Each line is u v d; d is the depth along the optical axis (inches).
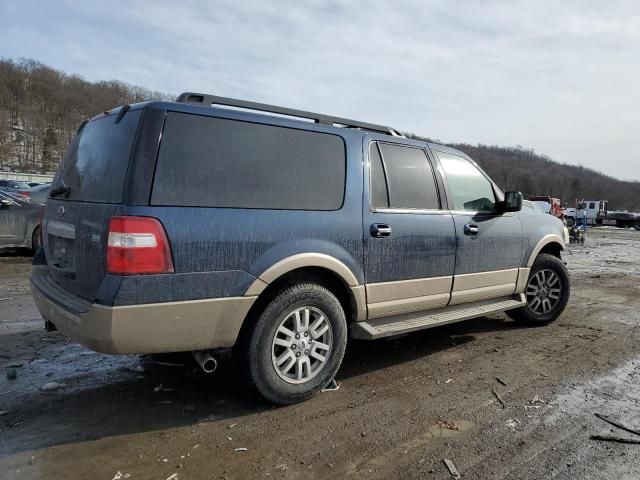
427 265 158.9
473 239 174.4
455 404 132.4
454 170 176.4
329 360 134.2
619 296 298.4
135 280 103.3
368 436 113.8
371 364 162.4
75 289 118.4
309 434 114.0
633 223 1571.1
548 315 215.5
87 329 105.2
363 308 142.9
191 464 100.3
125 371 149.4
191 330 111.0
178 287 108.0
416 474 99.0
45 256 141.7
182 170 111.0
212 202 113.9
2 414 120.4
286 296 124.5
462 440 113.1
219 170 116.3
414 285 155.4
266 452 105.7
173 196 108.8
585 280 366.6
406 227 151.6
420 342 188.4
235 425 117.3
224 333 115.6
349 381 147.3
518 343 190.1
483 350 180.2
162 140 109.6
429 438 113.7
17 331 186.1
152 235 104.7
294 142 131.6
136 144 107.5
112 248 103.1
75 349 167.5
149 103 111.6
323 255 130.2
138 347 105.8
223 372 150.3
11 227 363.3
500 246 185.8
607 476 99.8
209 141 116.3
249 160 121.9
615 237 1040.8
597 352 180.7
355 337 144.9
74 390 135.2
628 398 138.9
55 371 148.0
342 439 112.2
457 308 175.9
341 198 137.3
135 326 104.2
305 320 129.9
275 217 122.7
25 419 118.0
